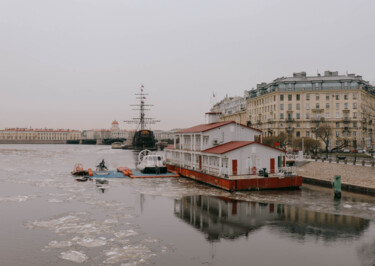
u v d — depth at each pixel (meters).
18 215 29.17
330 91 108.75
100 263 18.80
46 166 80.12
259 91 127.44
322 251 20.73
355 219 27.62
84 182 49.81
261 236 23.58
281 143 93.12
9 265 18.52
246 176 41.16
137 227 25.75
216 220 27.73
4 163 88.06
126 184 47.41
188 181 50.50
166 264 18.75
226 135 49.59
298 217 28.45
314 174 51.41
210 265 18.70
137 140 187.25
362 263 19.00
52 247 21.28
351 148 101.81
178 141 65.56
